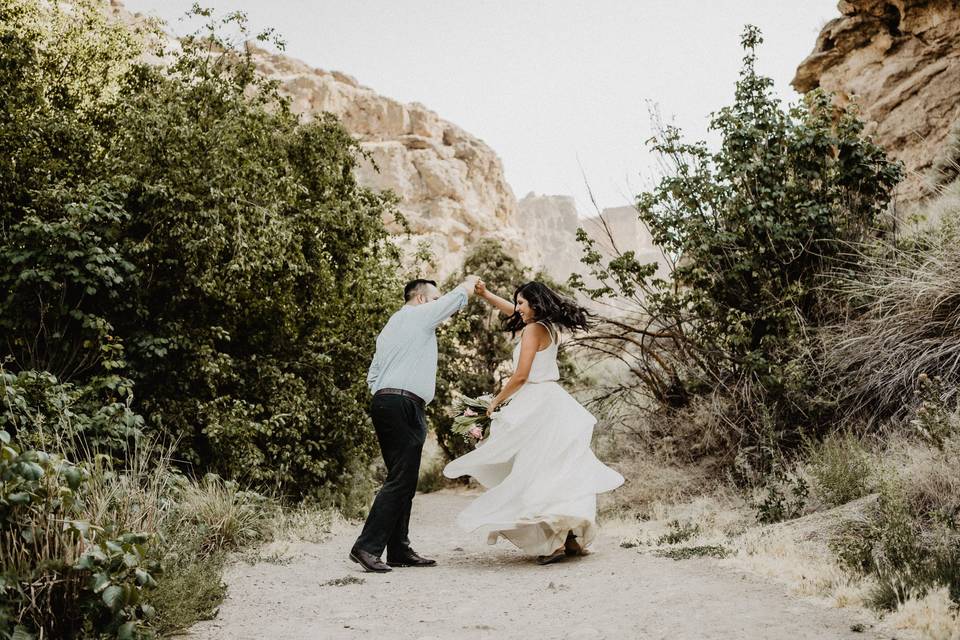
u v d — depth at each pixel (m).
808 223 7.36
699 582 3.95
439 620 3.49
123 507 3.63
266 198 7.70
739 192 7.69
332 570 4.88
